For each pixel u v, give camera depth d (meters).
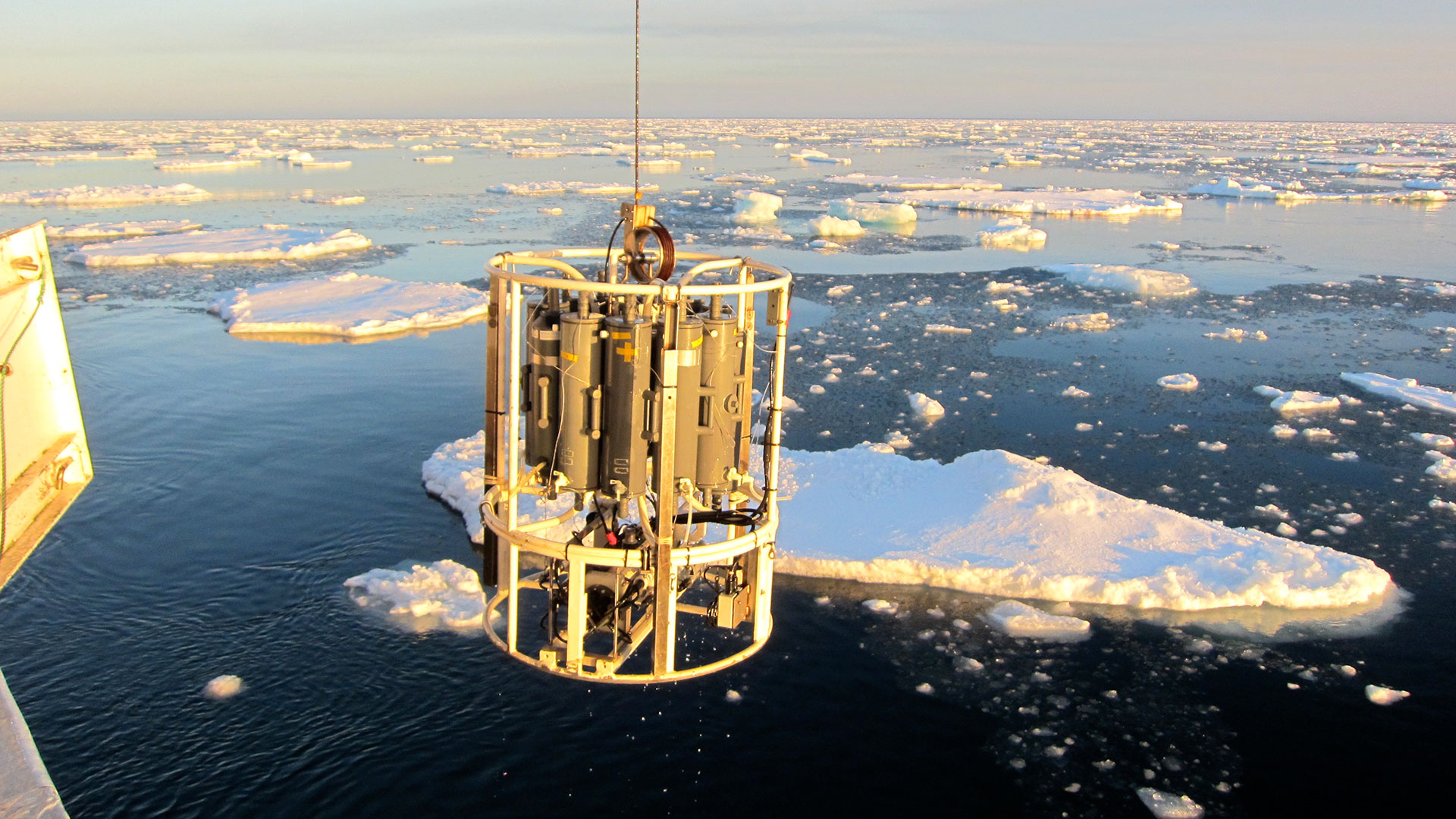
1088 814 7.08
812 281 27.00
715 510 4.61
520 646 8.92
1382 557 10.86
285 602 9.70
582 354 4.06
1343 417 15.74
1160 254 32.41
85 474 5.30
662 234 4.24
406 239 33.28
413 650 8.89
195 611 9.52
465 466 12.53
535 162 74.06
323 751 7.64
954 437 14.70
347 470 12.95
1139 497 12.50
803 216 41.91
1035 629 9.25
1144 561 10.16
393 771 7.46
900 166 75.19
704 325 4.16
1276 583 9.72
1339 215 43.22
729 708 8.20
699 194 50.22
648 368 4.05
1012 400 16.58
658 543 4.07
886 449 13.86
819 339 20.56
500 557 4.46
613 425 4.10
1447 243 34.91
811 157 82.25
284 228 33.81
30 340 4.95
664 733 7.91
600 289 3.89
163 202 44.16
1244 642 9.09
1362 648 9.01
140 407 15.44
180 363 17.98
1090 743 7.79
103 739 7.74
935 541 10.52
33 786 3.58
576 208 42.84
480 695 8.32
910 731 7.93
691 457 4.23
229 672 8.58
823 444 14.38
